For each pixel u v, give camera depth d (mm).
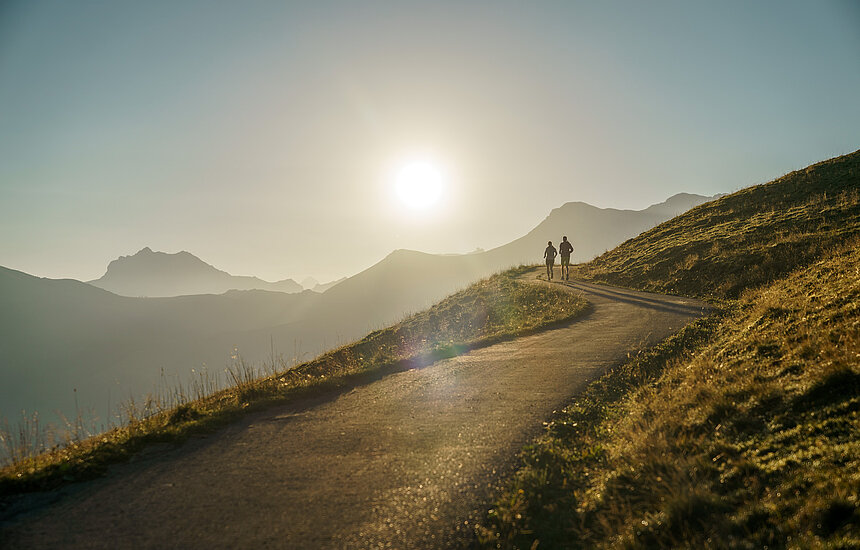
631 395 8906
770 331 9656
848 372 5895
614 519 4809
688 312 16344
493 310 25656
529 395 9195
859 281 10320
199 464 6594
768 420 5840
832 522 3771
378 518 4988
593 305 20797
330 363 18484
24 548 4531
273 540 4605
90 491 5816
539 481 5672
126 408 8922
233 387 11602
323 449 6992
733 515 4270
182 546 4527
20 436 7148
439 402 9141
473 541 4582
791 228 23062
